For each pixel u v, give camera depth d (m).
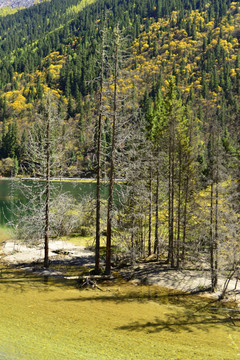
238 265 18.92
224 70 193.12
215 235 19.73
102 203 21.83
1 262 26.00
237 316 16.39
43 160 23.42
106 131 21.27
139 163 23.61
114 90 20.91
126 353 12.09
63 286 20.58
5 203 59.03
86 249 31.11
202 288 20.67
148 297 19.08
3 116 175.38
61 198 23.89
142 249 28.72
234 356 12.09
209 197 19.80
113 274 23.28
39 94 196.88
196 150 26.50
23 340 12.66
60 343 12.62
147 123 28.83
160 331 14.35
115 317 15.84
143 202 26.66
